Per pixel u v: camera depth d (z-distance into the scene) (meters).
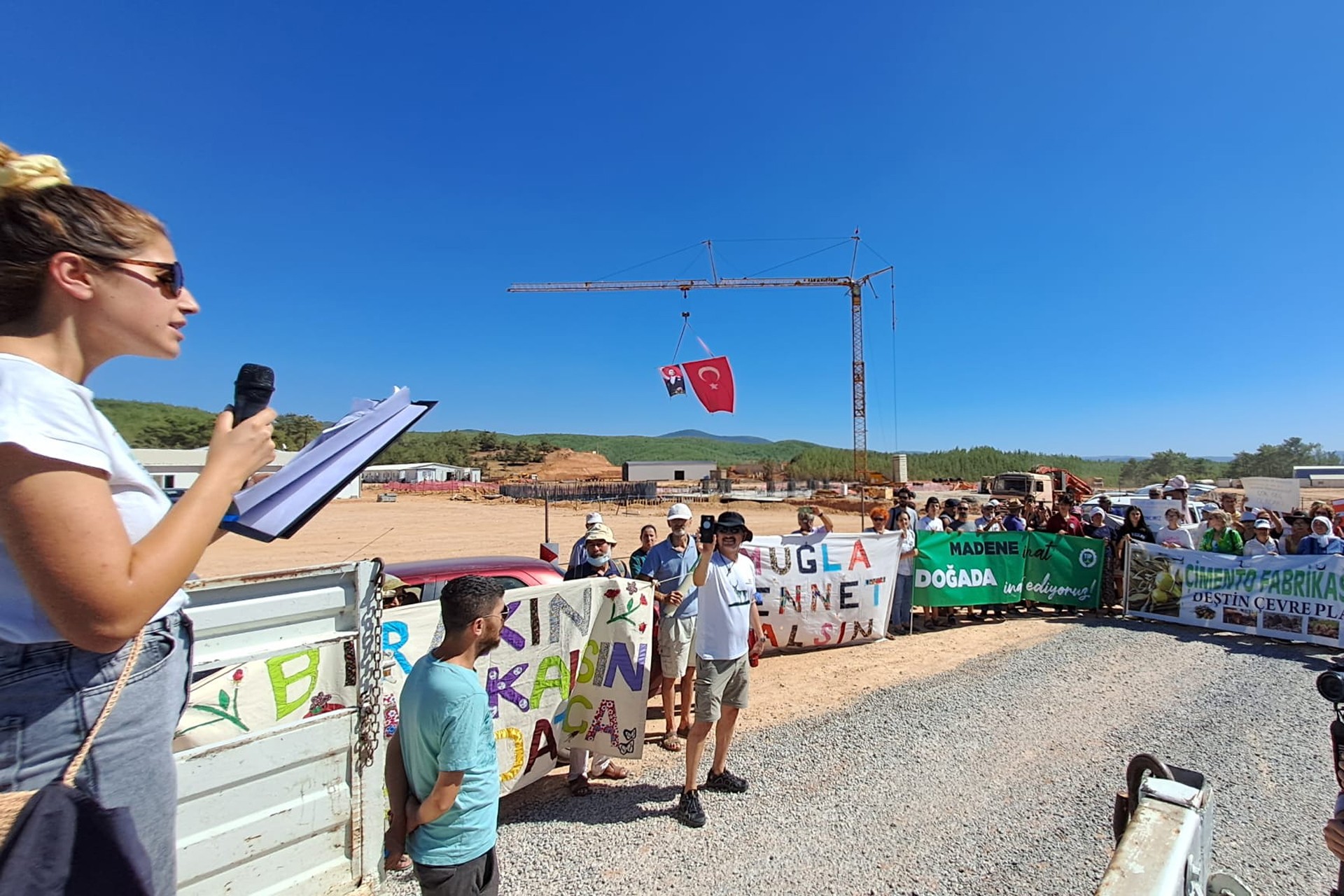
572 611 4.50
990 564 9.83
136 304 1.15
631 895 3.41
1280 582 8.74
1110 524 12.02
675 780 4.73
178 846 1.93
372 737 2.49
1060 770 4.80
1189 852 1.48
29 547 0.92
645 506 45.06
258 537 1.57
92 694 1.12
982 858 3.74
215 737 2.37
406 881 3.53
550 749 4.36
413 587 5.47
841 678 7.02
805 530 8.45
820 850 3.82
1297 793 4.44
